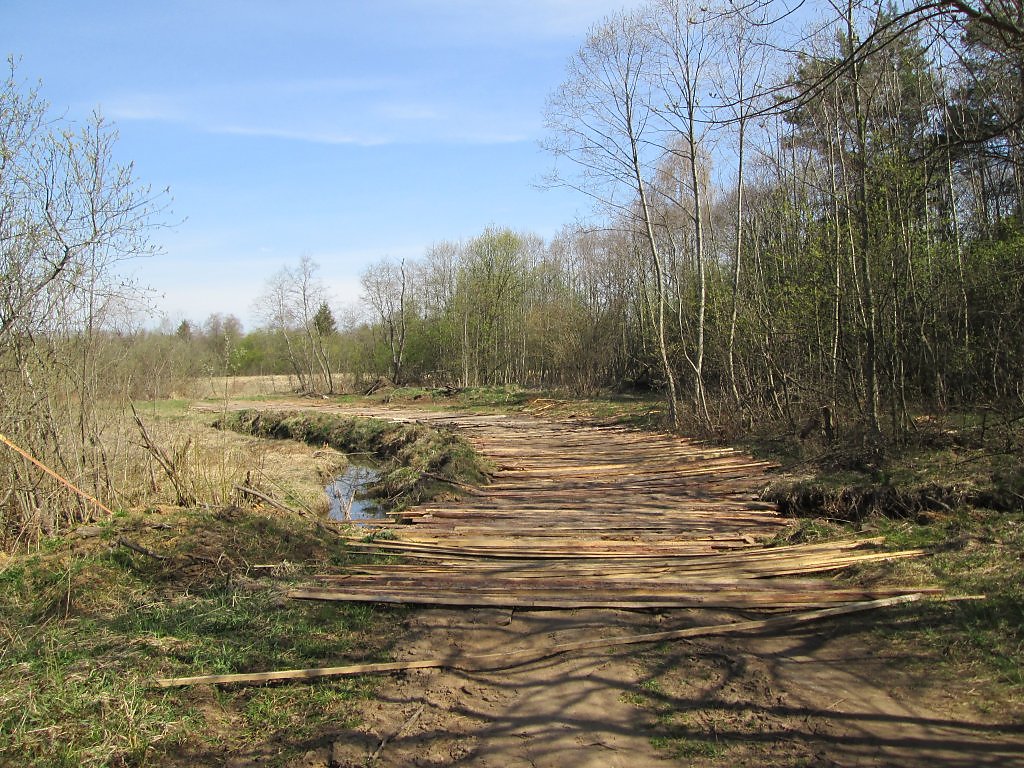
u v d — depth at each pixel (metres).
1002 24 4.49
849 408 13.66
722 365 18.67
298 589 6.20
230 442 14.70
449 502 10.25
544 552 7.36
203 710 4.18
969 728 3.82
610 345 32.75
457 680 4.60
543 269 44.28
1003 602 5.29
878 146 11.80
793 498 9.60
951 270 13.43
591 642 5.07
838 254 13.02
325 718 4.14
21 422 7.82
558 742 3.83
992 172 16.38
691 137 17.67
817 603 5.64
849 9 10.23
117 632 5.27
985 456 9.75
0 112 7.48
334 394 44.59
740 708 4.16
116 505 8.85
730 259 25.81
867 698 4.21
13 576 6.25
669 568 6.73
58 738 3.77
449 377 47.06
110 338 9.47
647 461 13.64
